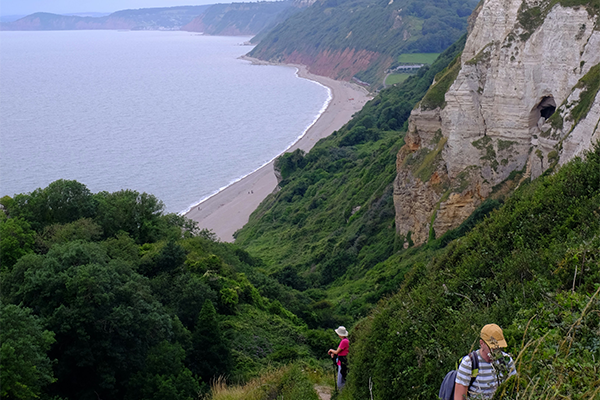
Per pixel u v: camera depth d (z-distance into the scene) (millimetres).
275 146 147750
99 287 24109
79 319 22953
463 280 17078
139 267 37969
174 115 189375
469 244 20531
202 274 39781
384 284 43906
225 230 94688
